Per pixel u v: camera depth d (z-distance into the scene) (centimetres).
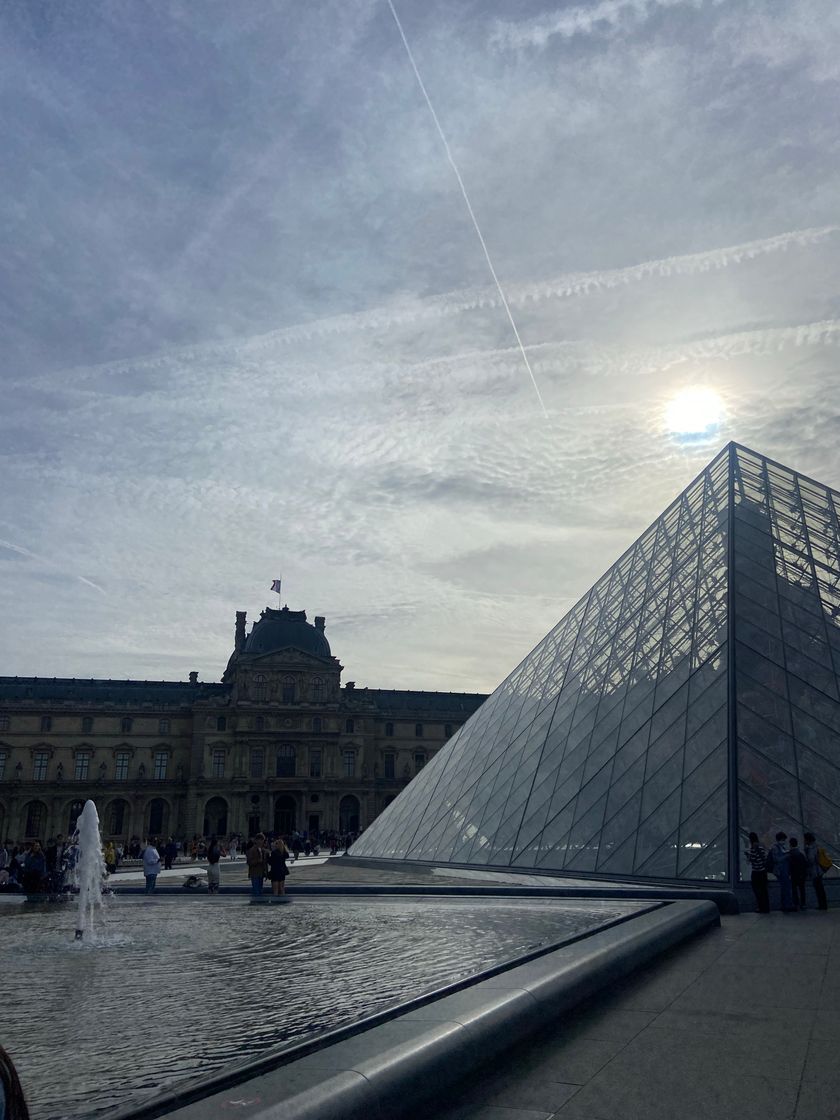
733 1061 860
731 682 2889
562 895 2561
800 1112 720
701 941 1652
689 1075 820
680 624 3506
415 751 16850
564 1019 1022
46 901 3556
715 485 4303
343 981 1281
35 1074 819
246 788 14912
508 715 4691
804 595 3238
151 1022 1044
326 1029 861
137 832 14700
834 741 2689
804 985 1213
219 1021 1038
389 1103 671
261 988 1260
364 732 16062
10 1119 324
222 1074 720
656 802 2825
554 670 4500
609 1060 869
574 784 3369
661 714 3162
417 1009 905
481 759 4556
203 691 15912
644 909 1786
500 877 3281
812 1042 922
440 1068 755
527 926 1869
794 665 2941
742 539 3581
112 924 2359
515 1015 920
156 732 15250
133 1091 751
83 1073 820
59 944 1911
